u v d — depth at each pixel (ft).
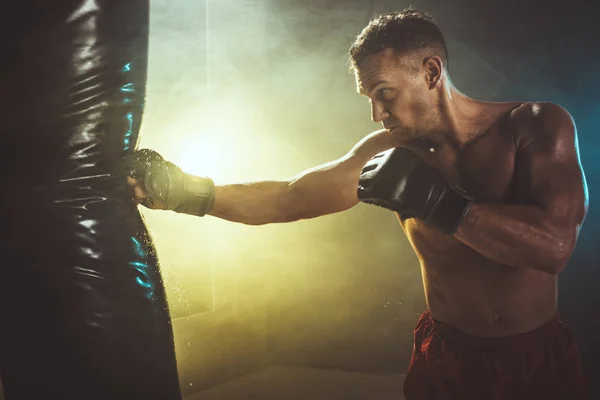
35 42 4.44
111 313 4.63
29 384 4.58
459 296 5.76
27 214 4.53
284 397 12.58
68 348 4.50
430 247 5.88
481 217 4.71
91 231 4.62
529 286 5.49
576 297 12.78
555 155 5.09
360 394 12.82
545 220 4.74
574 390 5.57
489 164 5.47
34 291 4.52
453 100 5.52
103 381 4.57
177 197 5.88
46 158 4.53
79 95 4.55
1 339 4.67
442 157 5.73
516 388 5.56
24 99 4.49
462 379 5.73
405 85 5.33
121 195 4.90
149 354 4.83
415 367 6.17
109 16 4.64
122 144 4.85
